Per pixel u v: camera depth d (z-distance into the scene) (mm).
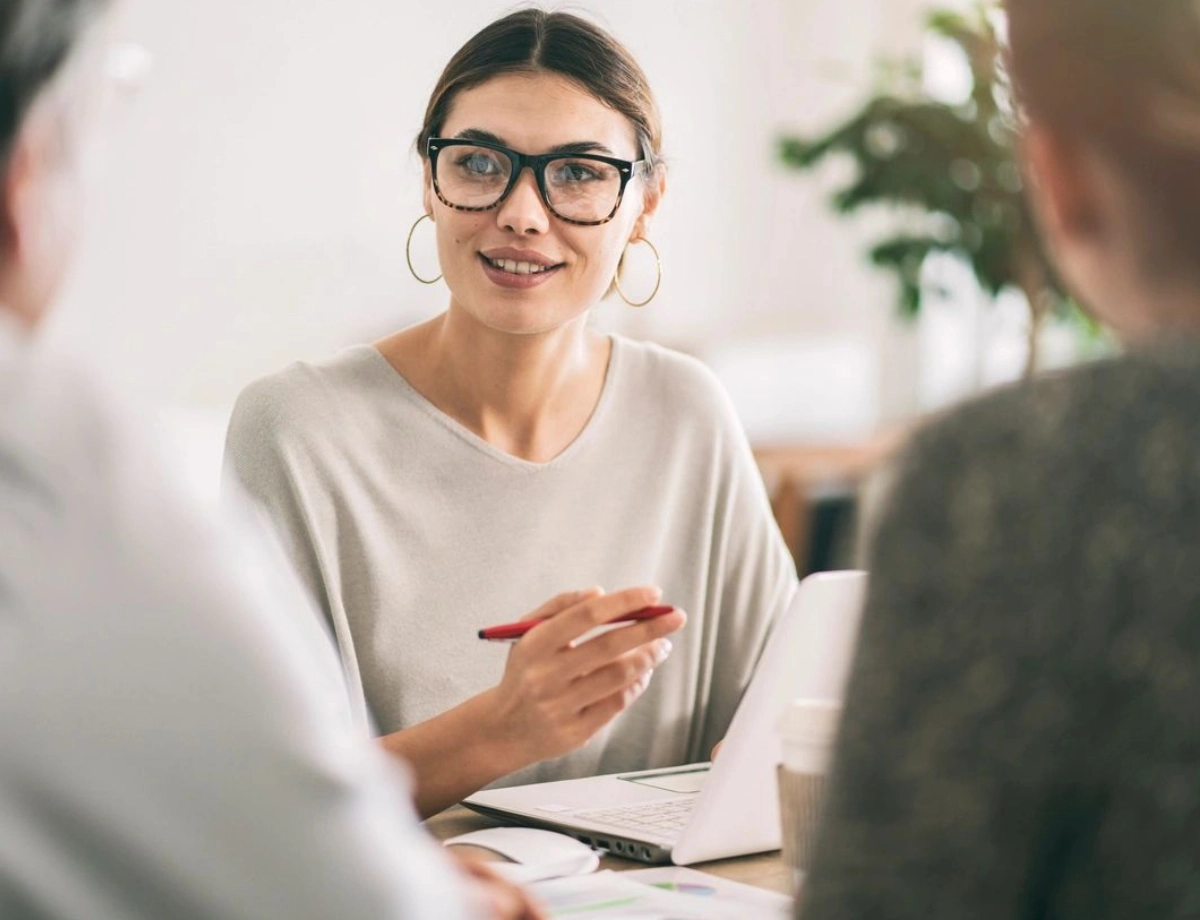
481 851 1347
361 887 688
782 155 4949
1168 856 663
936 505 714
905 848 693
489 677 1727
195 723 675
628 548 1828
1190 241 728
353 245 5031
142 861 667
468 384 1754
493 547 1747
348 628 1685
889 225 6645
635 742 1824
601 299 1814
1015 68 765
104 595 675
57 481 686
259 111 4781
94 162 741
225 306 4734
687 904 1214
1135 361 708
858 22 6551
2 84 693
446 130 1705
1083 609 673
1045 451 695
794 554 3898
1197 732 656
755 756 1337
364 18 5016
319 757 693
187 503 716
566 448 1811
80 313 4363
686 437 1881
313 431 1692
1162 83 719
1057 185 763
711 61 6125
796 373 6387
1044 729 675
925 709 696
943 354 6570
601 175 1685
